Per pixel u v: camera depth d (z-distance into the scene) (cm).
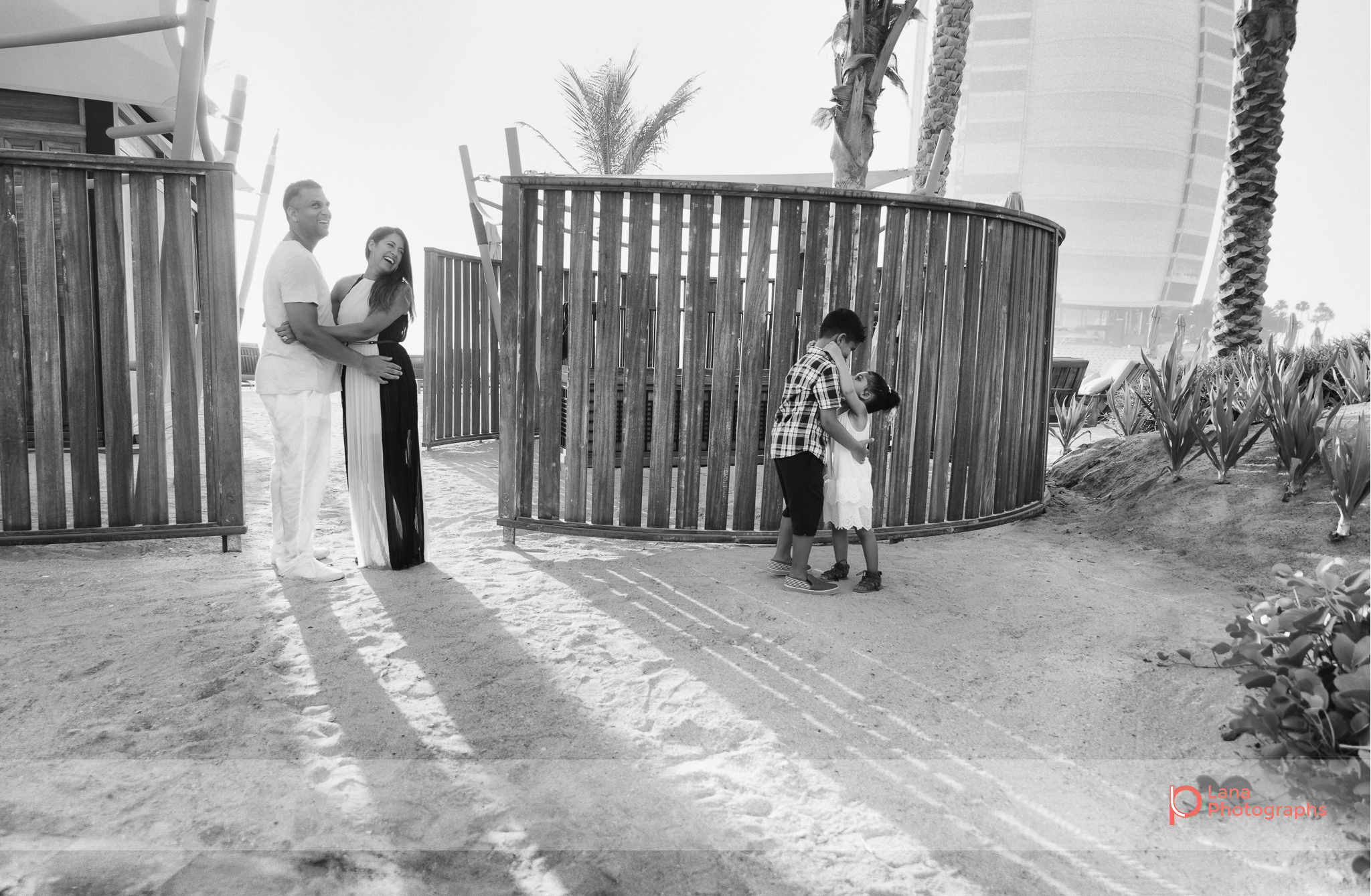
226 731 301
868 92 1011
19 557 520
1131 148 16950
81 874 223
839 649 389
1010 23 16938
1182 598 468
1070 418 880
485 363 1152
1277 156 1145
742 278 554
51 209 514
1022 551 579
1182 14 16700
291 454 467
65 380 853
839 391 461
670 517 723
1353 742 269
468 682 347
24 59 711
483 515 685
